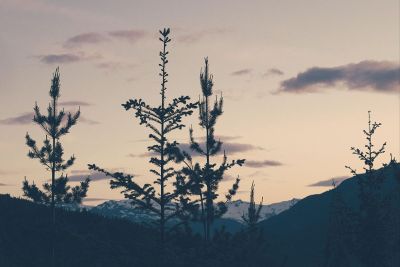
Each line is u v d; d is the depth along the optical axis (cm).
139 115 3098
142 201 3153
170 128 3142
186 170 3691
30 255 6041
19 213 7288
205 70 4316
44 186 4962
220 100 4300
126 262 3030
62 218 7312
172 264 3039
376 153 3388
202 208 3800
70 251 5341
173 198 3161
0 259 5775
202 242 3291
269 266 3641
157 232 3178
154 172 3144
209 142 4241
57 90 5053
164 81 3170
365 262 3300
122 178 3081
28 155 4931
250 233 3556
